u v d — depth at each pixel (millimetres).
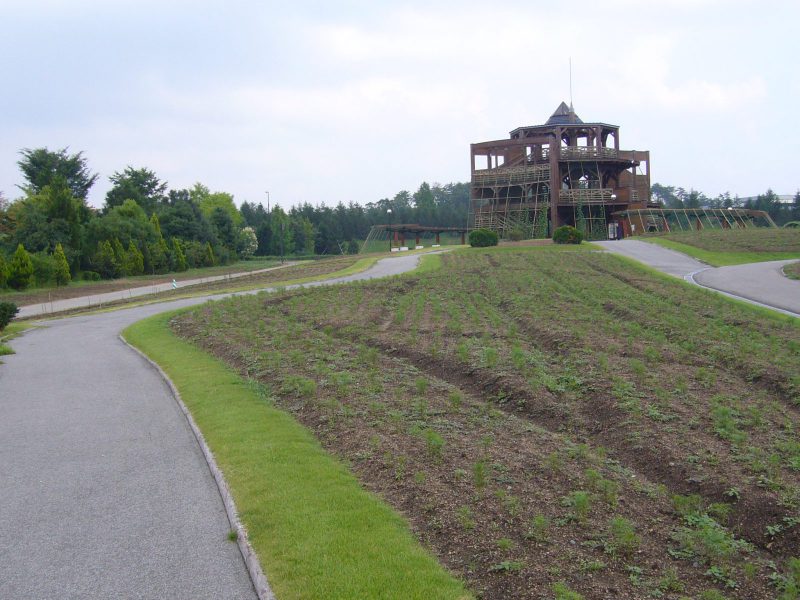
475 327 18422
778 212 116062
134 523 6801
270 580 5414
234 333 18828
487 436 8984
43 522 6867
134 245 60625
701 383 12008
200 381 13031
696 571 5727
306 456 8281
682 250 47469
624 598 5164
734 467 7961
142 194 92250
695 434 9164
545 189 69938
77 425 10648
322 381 12297
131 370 15281
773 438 9055
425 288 28219
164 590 5473
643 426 9438
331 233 120812
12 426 10703
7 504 7387
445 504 6734
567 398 11062
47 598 5363
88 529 6672
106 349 18719
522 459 8078
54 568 5867
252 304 25172
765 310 22219
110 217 63875
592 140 72562
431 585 5234
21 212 56469
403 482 7344
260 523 6410
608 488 7121
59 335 22406
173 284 44688
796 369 12914
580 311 20703
